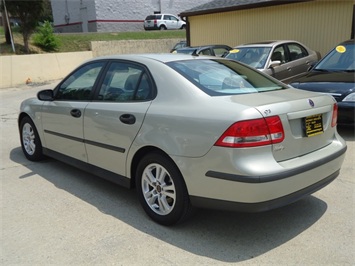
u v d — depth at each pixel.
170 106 3.12
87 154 4.05
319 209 3.52
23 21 18.42
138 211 3.60
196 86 3.13
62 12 32.31
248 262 2.69
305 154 3.02
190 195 2.98
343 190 3.94
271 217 3.39
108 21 29.08
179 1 32.41
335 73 6.49
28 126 5.23
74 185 4.32
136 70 3.60
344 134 6.10
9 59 16.08
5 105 11.09
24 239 3.10
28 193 4.11
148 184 3.38
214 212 3.51
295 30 11.95
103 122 3.69
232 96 3.06
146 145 3.24
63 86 4.50
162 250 2.88
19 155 5.65
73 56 18.84
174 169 3.05
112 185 4.32
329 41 11.20
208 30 14.95
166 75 3.31
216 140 2.72
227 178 2.70
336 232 3.09
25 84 16.50
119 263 2.72
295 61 9.08
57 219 3.45
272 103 2.84
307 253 2.79
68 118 4.22
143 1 30.47
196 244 2.96
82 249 2.92
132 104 3.46
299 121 2.96
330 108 3.28
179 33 27.14
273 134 2.73
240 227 3.22
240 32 13.69
